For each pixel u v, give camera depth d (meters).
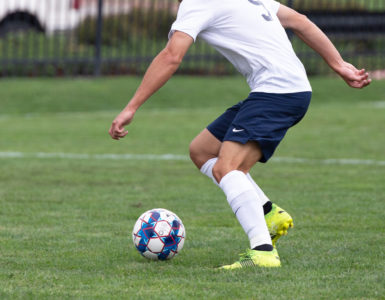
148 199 23.61
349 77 16.17
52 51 66.88
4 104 53.88
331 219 20.06
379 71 71.25
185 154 34.66
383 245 16.72
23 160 32.69
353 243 16.97
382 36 70.50
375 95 60.91
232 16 15.09
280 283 13.18
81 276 13.99
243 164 15.12
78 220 20.22
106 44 69.62
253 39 15.09
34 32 65.62
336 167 30.56
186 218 20.53
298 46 70.75
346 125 44.38
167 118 48.41
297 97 15.02
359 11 70.50
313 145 37.06
